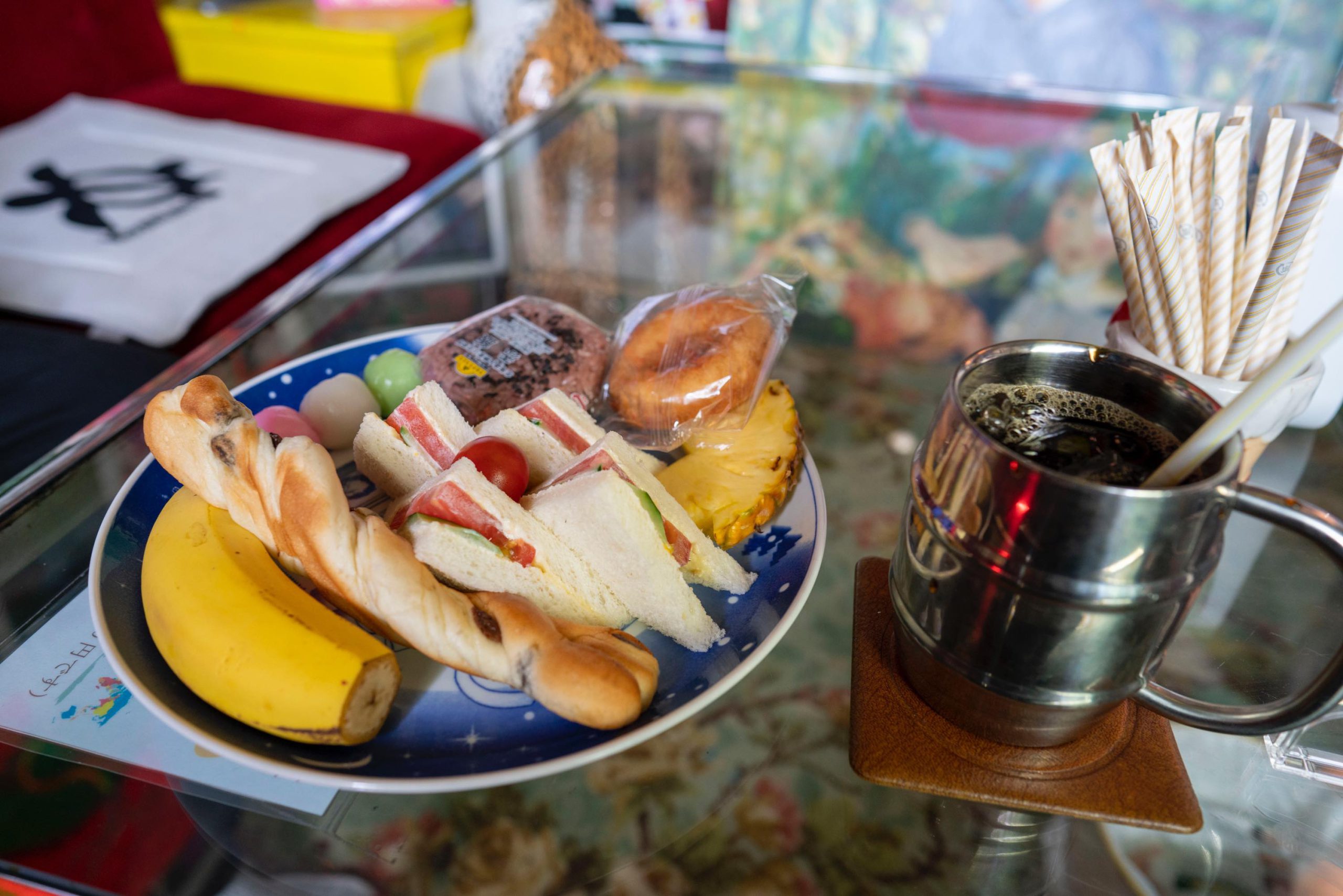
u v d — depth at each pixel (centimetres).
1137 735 31
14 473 53
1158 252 31
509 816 30
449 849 29
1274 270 31
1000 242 59
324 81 134
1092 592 24
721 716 32
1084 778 29
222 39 133
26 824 29
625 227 60
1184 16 93
